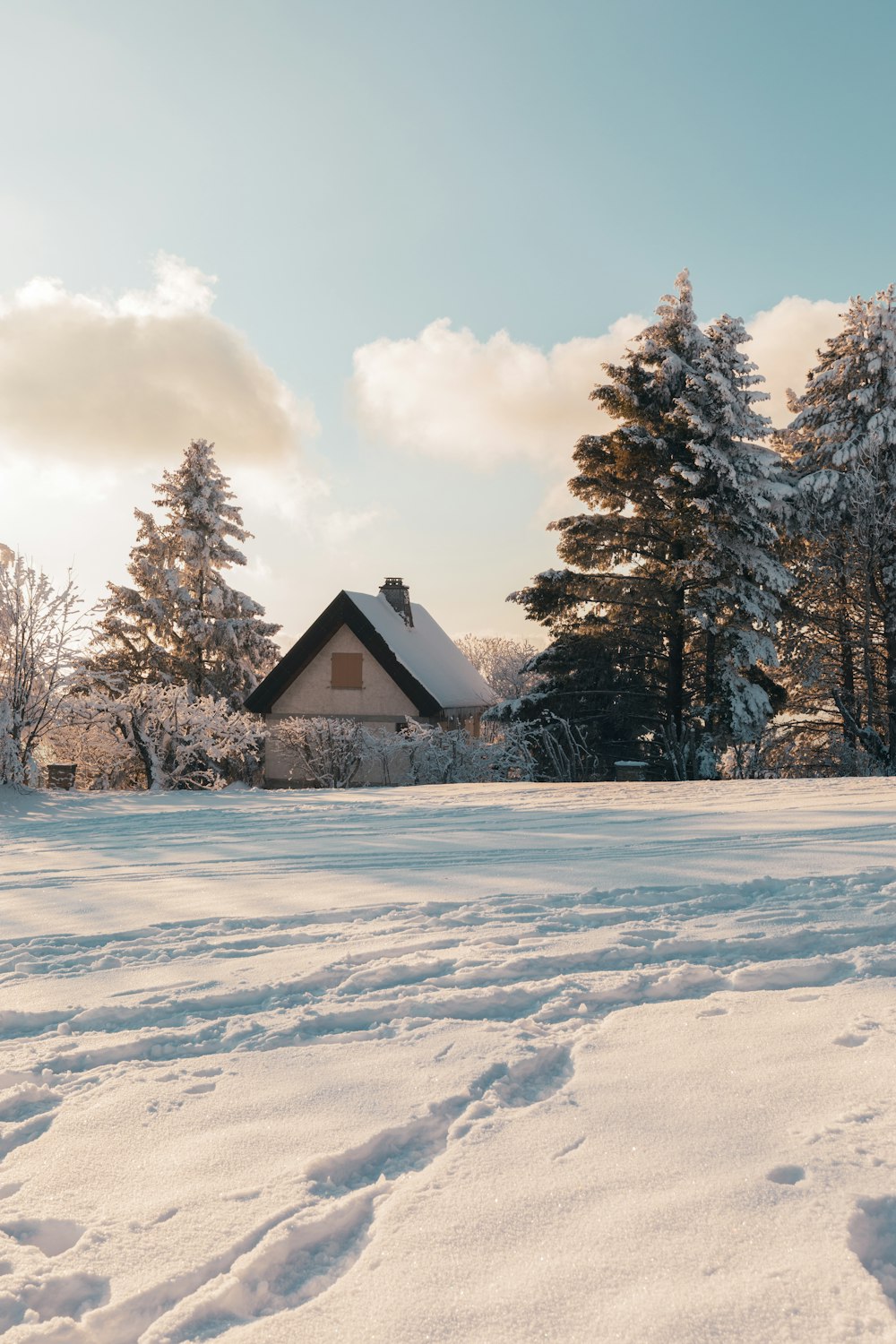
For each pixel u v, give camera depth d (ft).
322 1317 4.93
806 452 96.48
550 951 12.19
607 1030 9.20
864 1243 5.22
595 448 81.30
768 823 24.94
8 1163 7.02
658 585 81.41
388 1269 5.29
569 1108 7.33
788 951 11.87
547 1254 5.30
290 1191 6.31
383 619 104.83
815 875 16.40
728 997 10.02
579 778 77.61
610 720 86.63
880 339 89.76
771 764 82.28
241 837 27.73
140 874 21.29
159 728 65.98
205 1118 7.63
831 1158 6.15
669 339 82.99
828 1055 8.07
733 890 15.74
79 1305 5.22
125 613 102.12
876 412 87.45
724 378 78.33
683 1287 4.89
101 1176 6.71
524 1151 6.61
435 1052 8.84
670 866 18.29
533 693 87.71
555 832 25.16
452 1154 6.64
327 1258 5.59
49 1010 10.91
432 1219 5.76
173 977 12.11
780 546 87.15
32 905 17.93
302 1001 10.83
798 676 91.40
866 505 82.89
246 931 14.64
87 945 14.28
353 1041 9.36
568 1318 4.73
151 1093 8.25
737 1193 5.77
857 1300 4.67
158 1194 6.37
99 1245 5.74
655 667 85.40
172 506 108.58
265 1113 7.66
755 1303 4.71
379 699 99.14
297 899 17.11
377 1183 6.42
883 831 22.06
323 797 42.68
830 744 87.81
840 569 84.94
